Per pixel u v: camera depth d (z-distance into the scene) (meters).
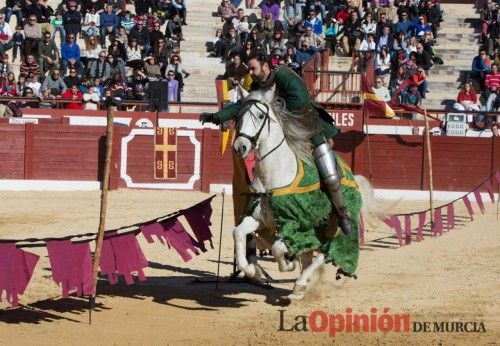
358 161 24.27
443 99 29.36
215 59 30.14
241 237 10.50
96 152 23.80
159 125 25.12
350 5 30.53
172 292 12.05
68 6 29.41
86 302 11.24
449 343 9.53
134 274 13.16
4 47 29.06
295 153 10.68
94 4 30.62
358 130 24.27
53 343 9.36
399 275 13.39
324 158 10.73
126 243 10.62
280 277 13.15
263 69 10.72
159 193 23.34
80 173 23.78
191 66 29.84
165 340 9.59
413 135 24.27
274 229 10.78
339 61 29.38
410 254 15.33
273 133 10.52
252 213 10.63
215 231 17.27
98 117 25.33
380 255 15.20
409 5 30.70
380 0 31.12
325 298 11.71
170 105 26.02
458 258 14.97
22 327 9.96
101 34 29.81
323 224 10.87
